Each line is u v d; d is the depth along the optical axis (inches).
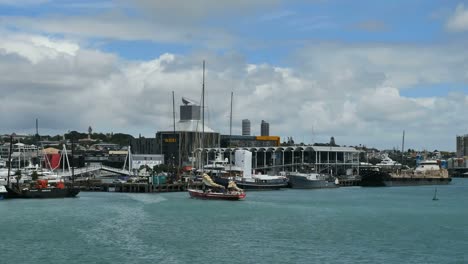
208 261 2822.3
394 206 5713.6
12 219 4279.0
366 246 3262.8
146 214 4655.5
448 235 3678.6
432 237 3592.5
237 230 3784.5
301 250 3122.5
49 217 4411.9
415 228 3991.1
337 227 3991.1
